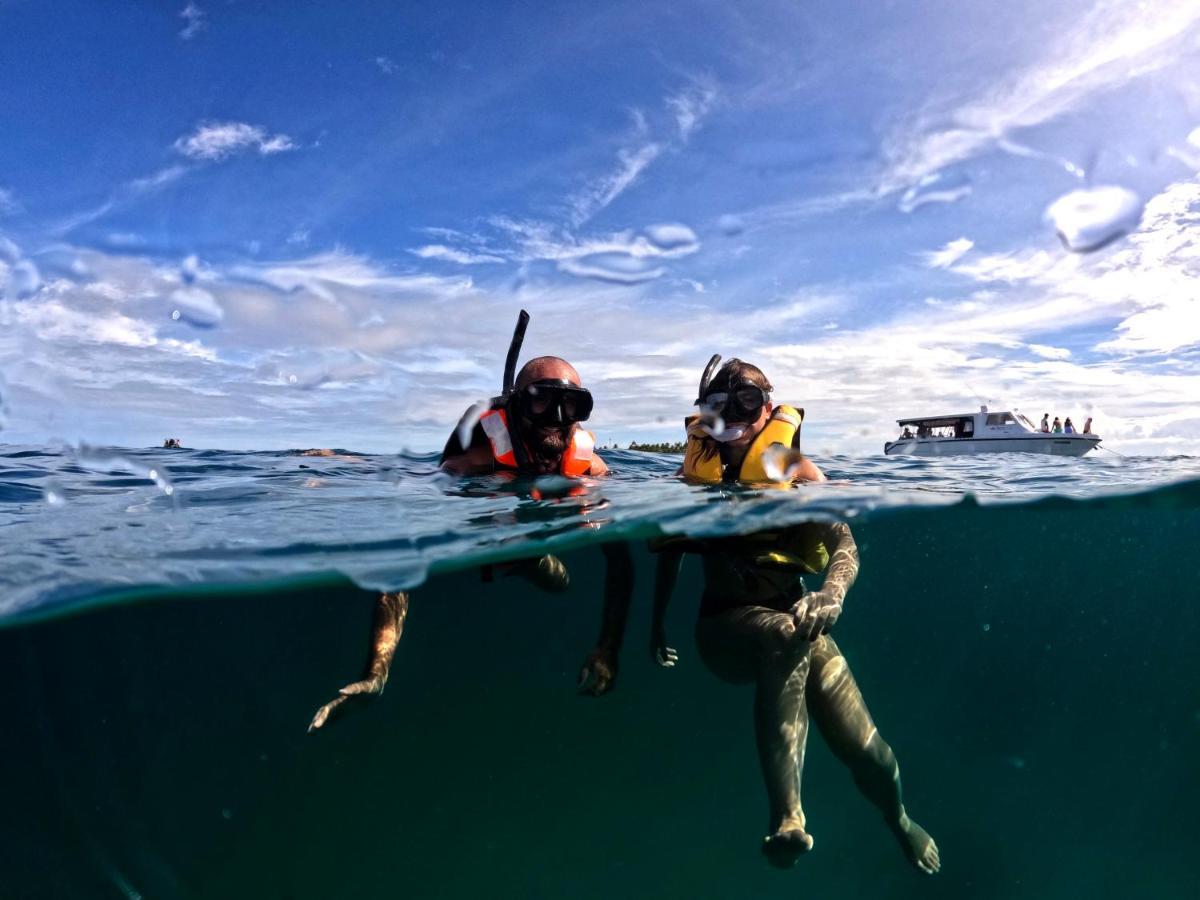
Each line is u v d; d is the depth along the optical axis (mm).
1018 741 4613
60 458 3027
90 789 2352
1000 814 3508
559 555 1962
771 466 1923
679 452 4402
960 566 4336
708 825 3189
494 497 2037
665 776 3680
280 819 2766
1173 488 2295
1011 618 5637
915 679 5207
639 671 3473
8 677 2303
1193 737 4953
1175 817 3717
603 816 3305
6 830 2074
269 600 2070
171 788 2621
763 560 1575
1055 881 2883
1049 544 3834
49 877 2002
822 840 2980
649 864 2863
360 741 3256
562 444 2088
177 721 2844
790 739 1359
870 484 2371
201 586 1484
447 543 1596
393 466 3133
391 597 1445
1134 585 5699
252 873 2447
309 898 2422
